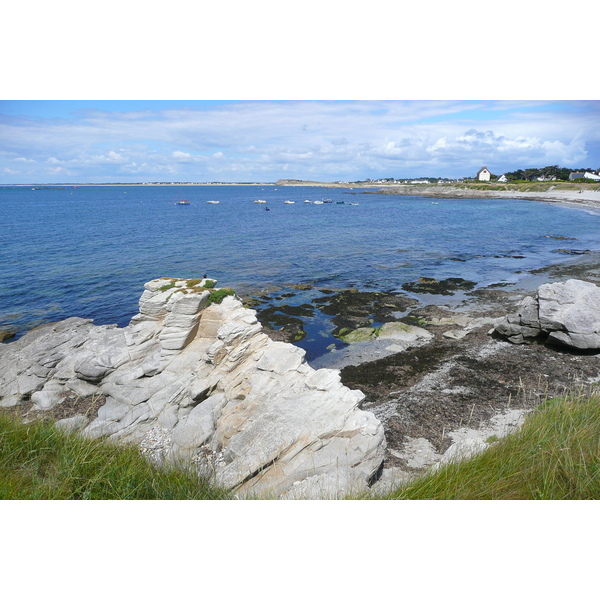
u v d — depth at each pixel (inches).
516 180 6491.1
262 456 390.3
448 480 230.8
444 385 657.6
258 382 515.8
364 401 625.6
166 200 6348.4
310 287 1288.1
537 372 680.4
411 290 1268.5
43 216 3457.2
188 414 539.5
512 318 828.0
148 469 264.7
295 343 871.7
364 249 1943.9
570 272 1454.2
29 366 647.8
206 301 646.5
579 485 210.2
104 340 655.8
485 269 1542.8
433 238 2258.9
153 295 657.6
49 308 1114.7
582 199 4030.5
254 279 1395.2
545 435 247.0
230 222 3068.4
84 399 602.2
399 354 791.7
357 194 7598.4
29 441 260.5
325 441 409.7
